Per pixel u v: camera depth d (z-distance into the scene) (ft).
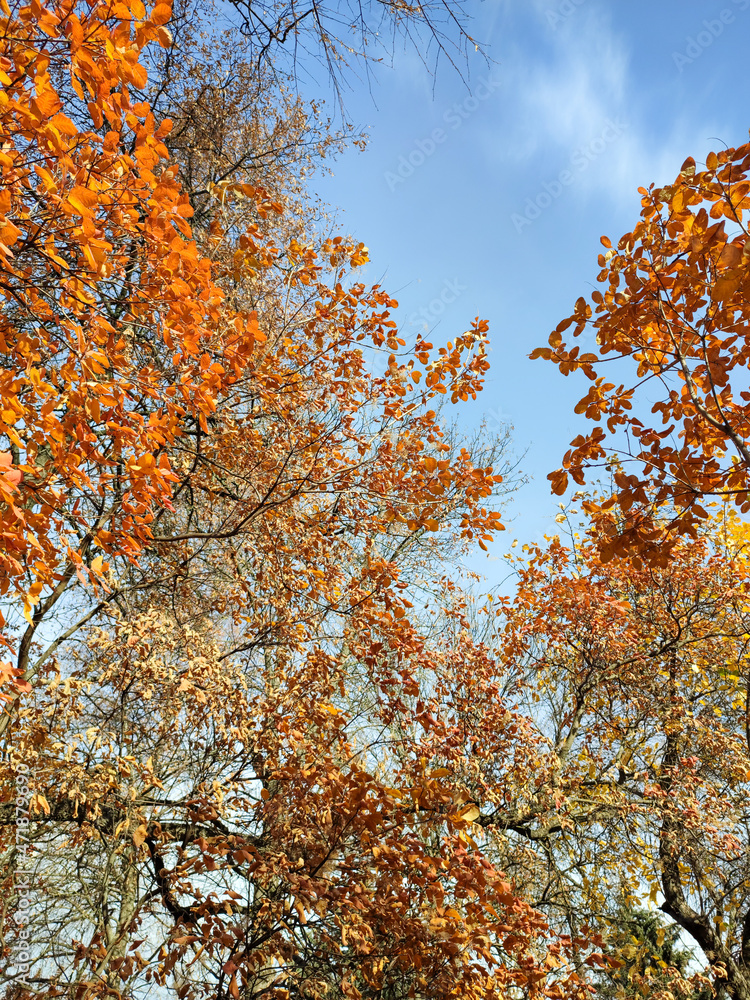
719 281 11.55
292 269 20.63
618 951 24.17
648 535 14.71
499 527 20.59
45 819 17.54
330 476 20.48
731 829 26.45
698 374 14.75
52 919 19.21
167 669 16.85
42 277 10.05
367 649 17.81
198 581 23.66
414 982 14.20
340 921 14.21
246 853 14.35
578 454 14.97
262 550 21.58
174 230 9.25
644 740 30.86
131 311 10.85
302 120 28.60
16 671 8.52
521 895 23.77
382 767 22.52
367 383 21.68
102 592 17.34
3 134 7.73
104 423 9.98
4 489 7.32
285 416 20.95
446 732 16.40
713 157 11.82
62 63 8.96
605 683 29.66
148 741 18.35
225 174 25.58
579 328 14.49
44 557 9.80
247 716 17.46
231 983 12.41
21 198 9.27
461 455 20.80
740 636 30.53
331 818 15.05
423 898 14.82
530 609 30.17
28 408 9.51
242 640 21.66
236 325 11.78
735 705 34.01
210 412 10.97
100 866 19.06
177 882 13.98
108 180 8.80
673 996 22.72
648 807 26.55
